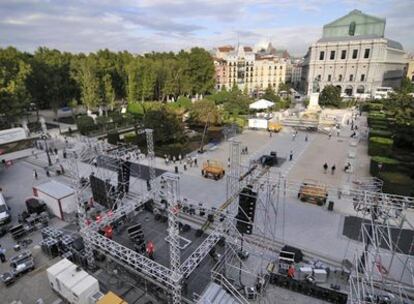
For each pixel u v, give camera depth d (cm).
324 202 3428
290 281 2184
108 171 4500
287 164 4731
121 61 11144
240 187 2827
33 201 3338
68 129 7331
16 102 6788
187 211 3247
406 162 4581
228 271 2369
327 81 13262
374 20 12631
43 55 9812
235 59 15812
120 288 2266
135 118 7850
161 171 4516
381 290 2023
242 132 6919
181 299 2034
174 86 10675
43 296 2188
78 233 2873
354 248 2612
